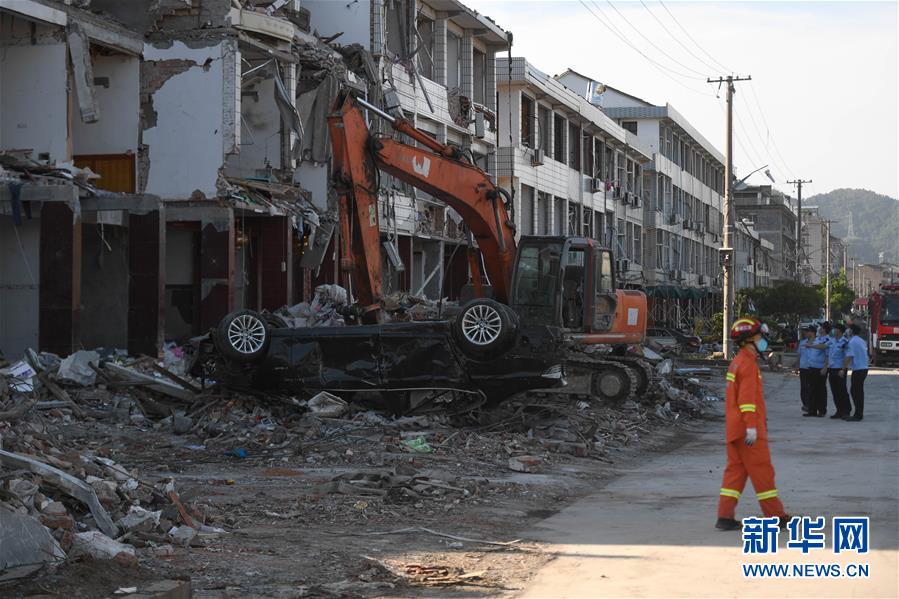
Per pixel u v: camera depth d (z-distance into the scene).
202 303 26.97
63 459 9.77
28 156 23.97
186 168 27.53
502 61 45.69
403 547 9.34
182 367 22.94
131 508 9.12
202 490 12.03
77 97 25.78
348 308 18.25
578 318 22.22
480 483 12.93
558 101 50.38
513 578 8.23
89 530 8.20
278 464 14.41
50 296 22.06
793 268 144.12
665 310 71.81
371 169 18.41
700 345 50.41
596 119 56.56
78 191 22.86
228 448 15.51
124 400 18.50
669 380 28.83
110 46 26.39
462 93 41.50
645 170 70.31
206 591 7.55
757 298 73.19
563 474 14.30
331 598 7.56
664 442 19.58
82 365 19.44
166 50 27.70
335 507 11.16
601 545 9.49
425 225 37.75
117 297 24.23
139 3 27.72
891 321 53.66
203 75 27.56
